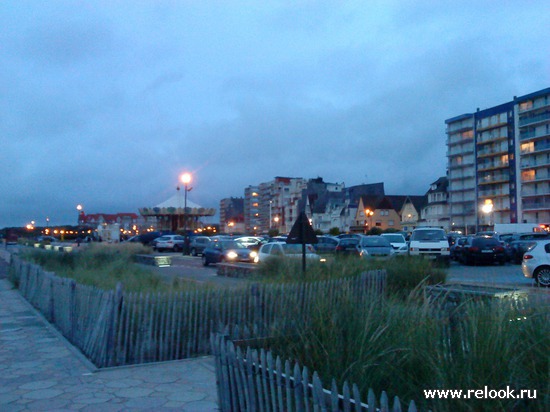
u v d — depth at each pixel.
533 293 6.32
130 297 8.89
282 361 4.98
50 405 6.62
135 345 8.81
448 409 3.91
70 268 18.61
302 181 129.00
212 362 8.62
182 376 7.88
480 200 94.56
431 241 27.55
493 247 29.28
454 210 99.75
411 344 4.77
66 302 11.58
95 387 7.37
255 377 4.39
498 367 4.09
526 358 4.35
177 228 69.25
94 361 8.97
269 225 144.62
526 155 85.88
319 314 5.67
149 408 6.46
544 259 18.31
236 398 4.70
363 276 12.17
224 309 9.45
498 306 5.11
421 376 4.54
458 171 99.44
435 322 5.14
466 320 5.07
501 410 3.80
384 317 5.56
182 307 9.21
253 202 161.38
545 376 4.10
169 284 12.23
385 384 4.61
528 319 4.92
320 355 4.99
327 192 118.25
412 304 6.00
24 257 23.94
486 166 93.25
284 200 134.88
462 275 21.98
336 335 5.14
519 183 87.19
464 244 31.62
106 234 75.81
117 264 19.17
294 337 5.47
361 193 111.00
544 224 81.81
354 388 3.42
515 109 87.75
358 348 4.92
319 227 113.69
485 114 93.69
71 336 10.87
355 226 98.31
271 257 17.16
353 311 5.64
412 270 13.67
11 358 9.17
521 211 86.75
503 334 4.45
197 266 33.28
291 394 3.94
